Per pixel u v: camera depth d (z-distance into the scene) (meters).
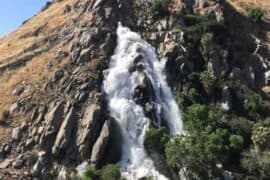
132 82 98.94
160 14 114.19
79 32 106.81
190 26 113.44
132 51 104.38
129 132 92.06
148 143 89.00
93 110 90.44
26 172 83.25
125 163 88.25
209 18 114.62
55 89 95.75
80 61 100.62
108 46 104.50
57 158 86.19
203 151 84.81
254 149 94.50
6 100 95.88
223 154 88.06
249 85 109.19
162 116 96.25
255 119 102.19
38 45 109.88
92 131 88.19
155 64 104.50
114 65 102.06
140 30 110.75
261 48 115.75
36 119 90.88
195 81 103.94
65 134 87.81
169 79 102.88
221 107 101.81
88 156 86.56
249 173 90.50
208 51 109.00
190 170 84.12
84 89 95.00
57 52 103.44
